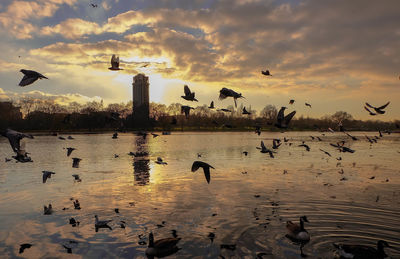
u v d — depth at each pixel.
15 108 170.88
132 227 17.86
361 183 30.22
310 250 14.81
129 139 117.94
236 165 43.84
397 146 84.31
